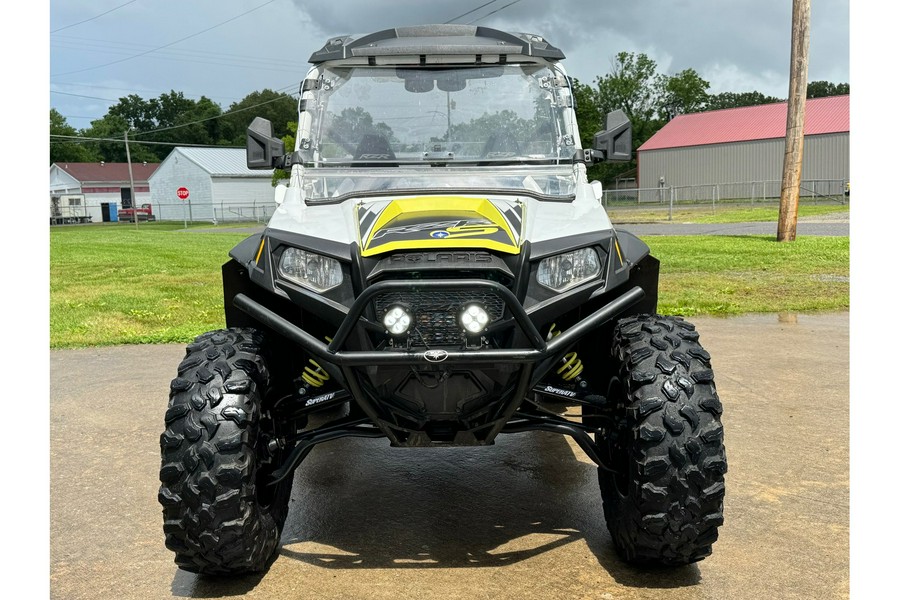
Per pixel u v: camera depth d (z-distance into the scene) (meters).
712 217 33.16
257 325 4.10
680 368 3.43
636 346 3.55
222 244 28.03
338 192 4.27
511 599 3.34
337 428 3.79
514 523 4.16
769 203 43.25
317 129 4.59
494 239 3.50
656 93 81.44
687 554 3.42
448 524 4.16
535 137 4.62
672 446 3.29
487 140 4.61
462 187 4.18
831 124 50.38
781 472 4.76
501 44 4.63
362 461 5.22
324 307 3.51
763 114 56.81
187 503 3.29
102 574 3.62
